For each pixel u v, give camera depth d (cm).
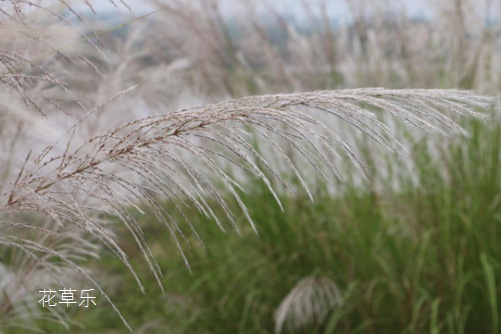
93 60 266
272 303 411
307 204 402
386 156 391
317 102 117
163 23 424
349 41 448
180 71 429
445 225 377
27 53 162
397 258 393
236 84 439
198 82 436
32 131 205
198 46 429
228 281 430
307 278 378
